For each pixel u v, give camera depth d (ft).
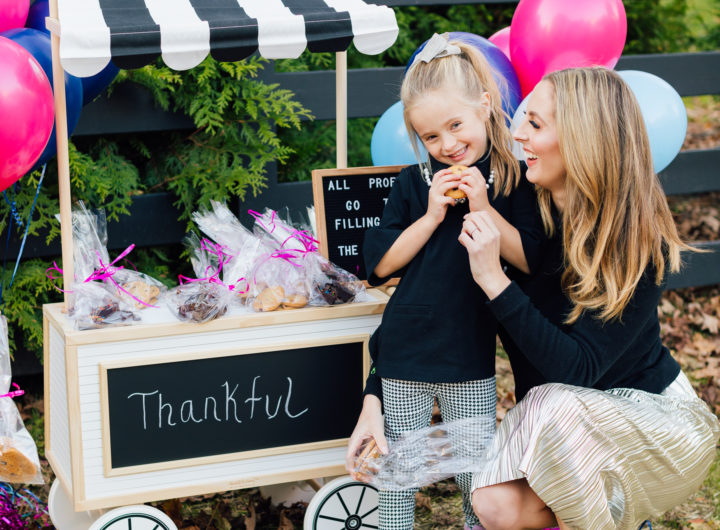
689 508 8.84
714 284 14.53
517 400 7.13
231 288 7.14
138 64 6.45
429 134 6.49
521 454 5.97
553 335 6.10
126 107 10.61
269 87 11.02
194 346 6.92
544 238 6.66
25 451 6.98
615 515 6.28
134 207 11.16
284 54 6.91
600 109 6.07
